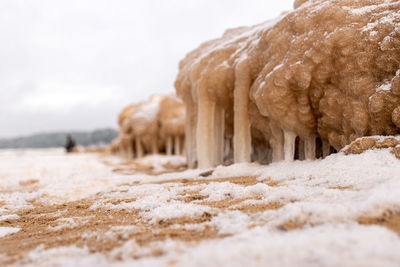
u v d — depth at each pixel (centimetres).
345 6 760
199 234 346
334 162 589
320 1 839
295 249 249
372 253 230
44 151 5306
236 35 1403
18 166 1819
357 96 701
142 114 2952
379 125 650
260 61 995
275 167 816
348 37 709
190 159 1510
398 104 611
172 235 350
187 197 586
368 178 449
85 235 387
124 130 3122
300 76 793
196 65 1302
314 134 910
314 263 224
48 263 284
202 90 1216
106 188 970
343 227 295
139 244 322
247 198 507
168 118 2556
